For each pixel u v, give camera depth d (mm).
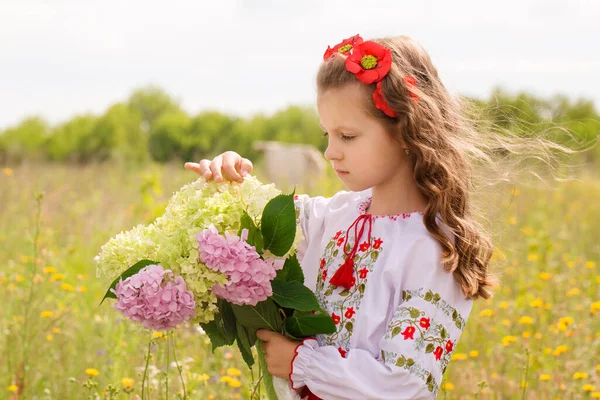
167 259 1921
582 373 3598
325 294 2160
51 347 3934
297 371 1983
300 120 38875
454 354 3980
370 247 2117
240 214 1975
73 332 4223
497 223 2766
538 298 4637
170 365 3549
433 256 2018
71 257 6020
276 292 1980
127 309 1829
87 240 6797
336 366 1924
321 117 2102
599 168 13359
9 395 3512
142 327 2100
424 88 2174
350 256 2139
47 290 4848
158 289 1818
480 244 2154
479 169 2365
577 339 4234
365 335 2002
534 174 2559
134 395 3289
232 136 39250
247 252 1857
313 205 2396
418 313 1955
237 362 3721
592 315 4438
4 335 4020
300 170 15000
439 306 1997
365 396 1879
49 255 5367
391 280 2031
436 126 2111
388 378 1875
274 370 2035
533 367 3803
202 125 39844
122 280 1914
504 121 2635
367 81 2008
